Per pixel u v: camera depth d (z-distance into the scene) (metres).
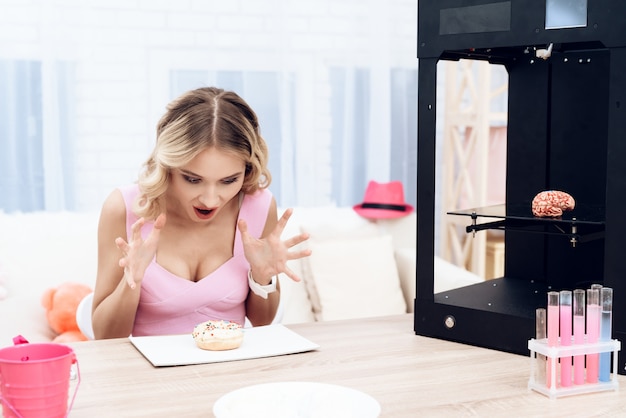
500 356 1.56
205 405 1.27
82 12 3.35
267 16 3.63
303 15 3.72
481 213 1.66
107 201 2.01
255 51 3.62
